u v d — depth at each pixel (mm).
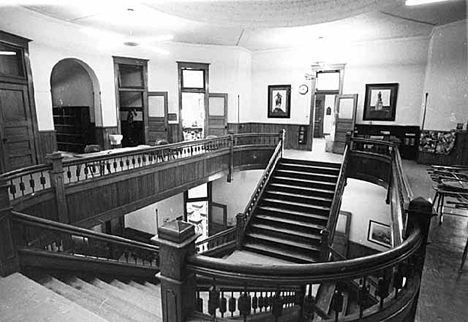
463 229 3684
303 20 6688
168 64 9594
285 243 6660
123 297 3379
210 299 1795
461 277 2695
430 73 7355
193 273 1756
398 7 5902
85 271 3797
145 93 9430
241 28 7613
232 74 10172
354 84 9117
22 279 2762
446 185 3879
